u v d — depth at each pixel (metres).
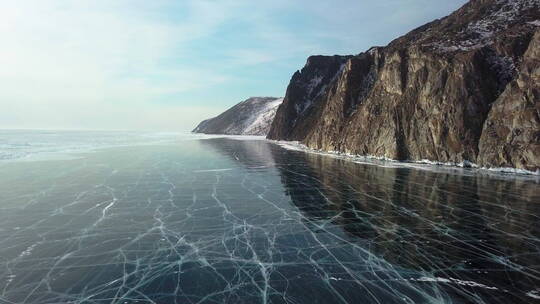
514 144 35.47
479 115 40.25
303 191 27.88
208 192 27.69
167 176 35.00
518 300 11.43
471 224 18.98
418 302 11.44
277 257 15.27
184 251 15.95
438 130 42.72
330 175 35.22
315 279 13.21
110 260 14.98
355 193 26.84
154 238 17.53
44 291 12.42
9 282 13.05
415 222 19.59
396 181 31.03
